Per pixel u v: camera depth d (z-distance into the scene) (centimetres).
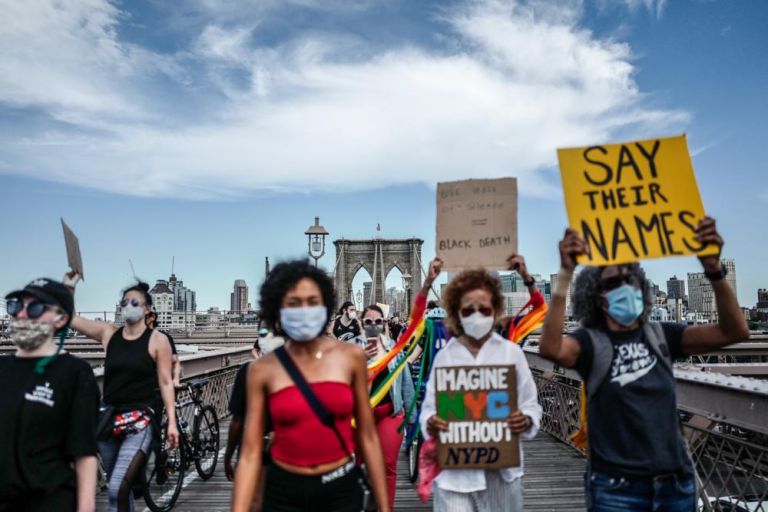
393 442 412
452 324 276
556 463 637
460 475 260
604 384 234
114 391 374
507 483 261
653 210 243
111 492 349
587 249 239
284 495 220
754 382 336
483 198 304
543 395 828
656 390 229
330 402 222
